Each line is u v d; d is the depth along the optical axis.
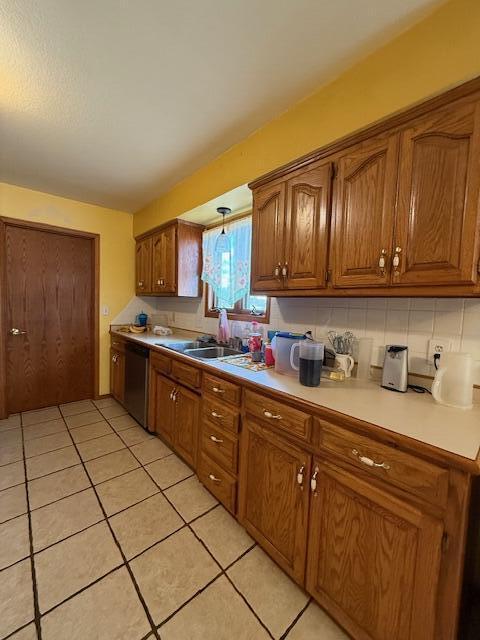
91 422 2.75
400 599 0.89
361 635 0.98
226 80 1.39
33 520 1.54
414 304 1.38
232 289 2.41
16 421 2.73
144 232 3.20
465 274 0.96
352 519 1.01
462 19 0.99
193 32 1.14
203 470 1.79
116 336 3.22
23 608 1.10
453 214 0.98
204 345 2.58
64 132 1.82
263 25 1.11
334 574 1.06
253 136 1.79
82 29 1.13
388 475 0.91
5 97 1.51
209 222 2.77
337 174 1.32
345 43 1.18
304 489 1.16
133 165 2.23
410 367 1.39
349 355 1.57
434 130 1.01
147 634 1.04
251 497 1.43
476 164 0.93
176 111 1.62
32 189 2.77
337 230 1.32
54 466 2.03
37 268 2.94
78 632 1.04
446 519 0.80
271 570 1.31
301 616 1.12
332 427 1.06
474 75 0.97
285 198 1.56
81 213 3.10
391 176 1.13
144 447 2.33
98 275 3.26
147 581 1.23
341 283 1.30
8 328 2.81
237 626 1.08
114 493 1.78
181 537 1.47
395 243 1.12
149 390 2.50
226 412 1.58
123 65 1.30
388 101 1.18
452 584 0.79
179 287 2.73
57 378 3.14
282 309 2.03
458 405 1.12
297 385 1.38
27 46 1.20
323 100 1.41
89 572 1.26
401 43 1.14
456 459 0.76
